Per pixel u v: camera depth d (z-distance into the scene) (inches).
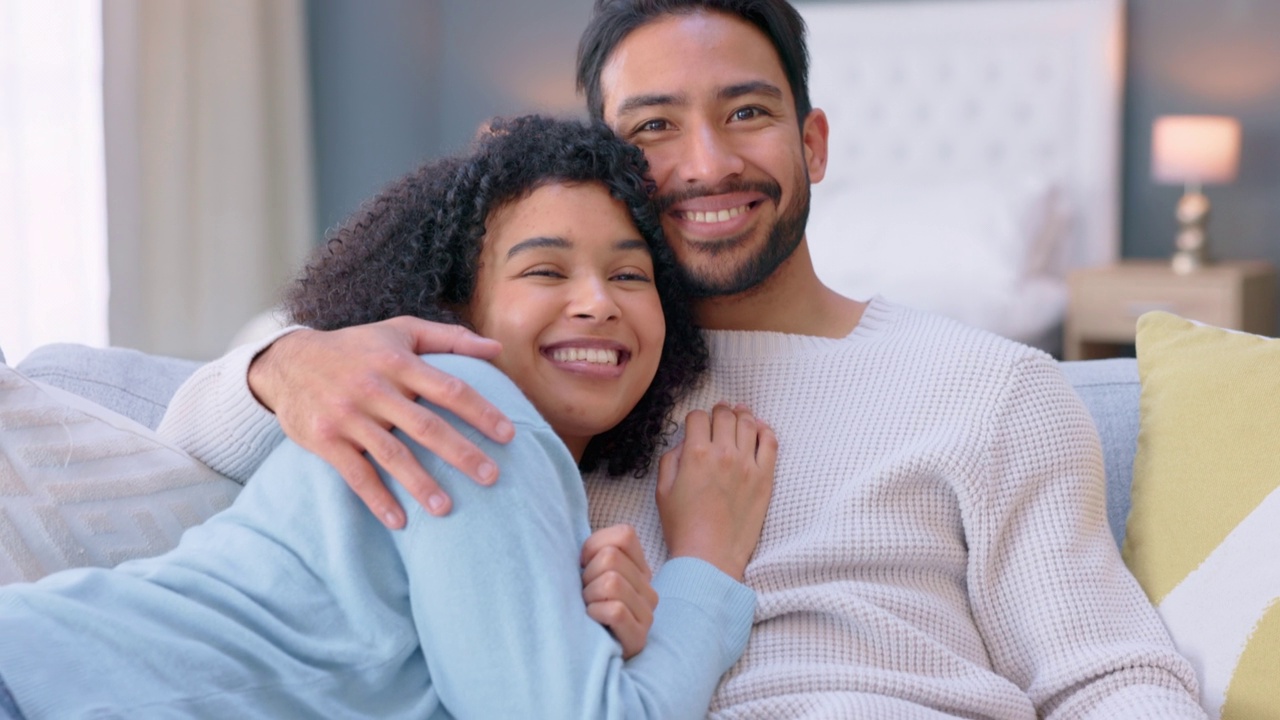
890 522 48.4
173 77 188.9
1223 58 185.9
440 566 37.8
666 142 53.9
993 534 48.5
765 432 50.8
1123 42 187.9
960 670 46.8
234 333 200.2
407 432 38.8
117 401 56.6
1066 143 186.5
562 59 219.6
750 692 45.0
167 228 188.9
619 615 39.9
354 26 217.0
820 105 195.5
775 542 49.3
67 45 174.2
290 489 40.4
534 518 38.9
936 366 51.0
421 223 47.9
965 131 190.5
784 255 54.2
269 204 209.8
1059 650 47.1
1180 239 177.3
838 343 53.5
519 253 46.3
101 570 37.6
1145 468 52.9
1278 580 46.1
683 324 51.9
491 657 37.4
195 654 35.8
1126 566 52.2
